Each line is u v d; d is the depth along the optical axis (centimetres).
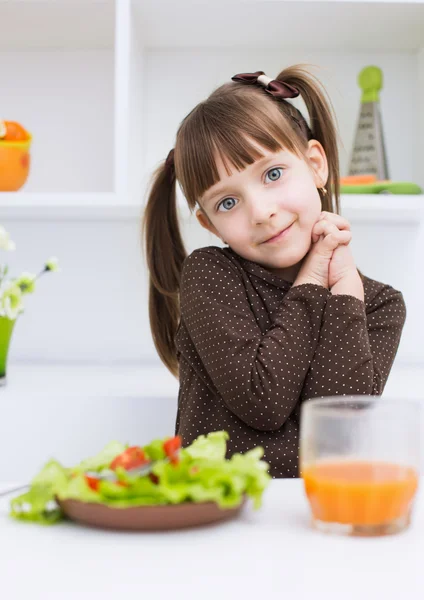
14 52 176
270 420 98
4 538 54
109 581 45
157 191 132
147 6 148
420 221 178
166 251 133
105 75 176
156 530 55
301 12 152
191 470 56
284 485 70
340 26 160
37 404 131
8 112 176
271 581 45
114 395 131
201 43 171
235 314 104
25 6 151
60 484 56
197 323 105
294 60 175
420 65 173
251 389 97
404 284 179
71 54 175
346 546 52
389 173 170
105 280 179
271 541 53
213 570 47
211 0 145
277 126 107
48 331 179
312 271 108
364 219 172
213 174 106
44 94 176
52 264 149
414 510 61
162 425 131
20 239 178
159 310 136
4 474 130
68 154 176
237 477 55
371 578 45
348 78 175
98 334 179
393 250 179
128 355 179
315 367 101
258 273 110
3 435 131
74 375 154
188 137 109
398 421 55
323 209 123
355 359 100
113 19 158
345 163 173
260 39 169
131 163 150
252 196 104
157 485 57
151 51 174
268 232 105
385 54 176
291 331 100
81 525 57
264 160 105
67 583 45
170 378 150
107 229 178
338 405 58
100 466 61
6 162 149
